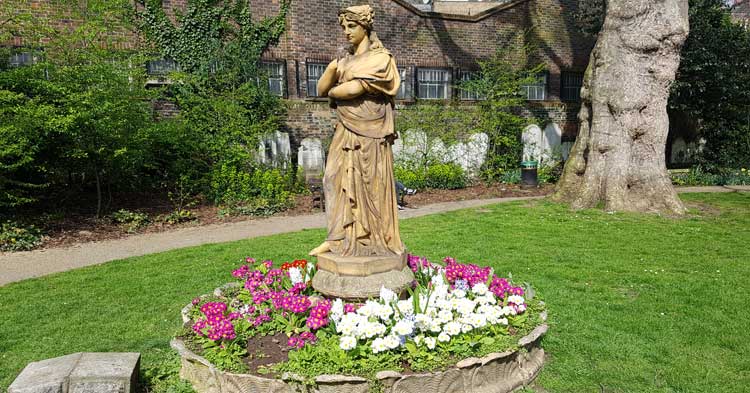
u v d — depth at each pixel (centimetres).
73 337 505
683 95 1912
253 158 1414
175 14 1454
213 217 1169
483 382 371
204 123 1370
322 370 348
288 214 1209
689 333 493
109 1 1224
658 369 425
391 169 438
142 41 1423
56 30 1113
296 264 531
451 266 509
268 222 1119
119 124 1038
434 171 1576
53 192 1195
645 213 1148
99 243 941
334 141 436
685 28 1129
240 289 525
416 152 1652
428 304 409
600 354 452
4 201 1032
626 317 534
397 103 1689
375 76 401
